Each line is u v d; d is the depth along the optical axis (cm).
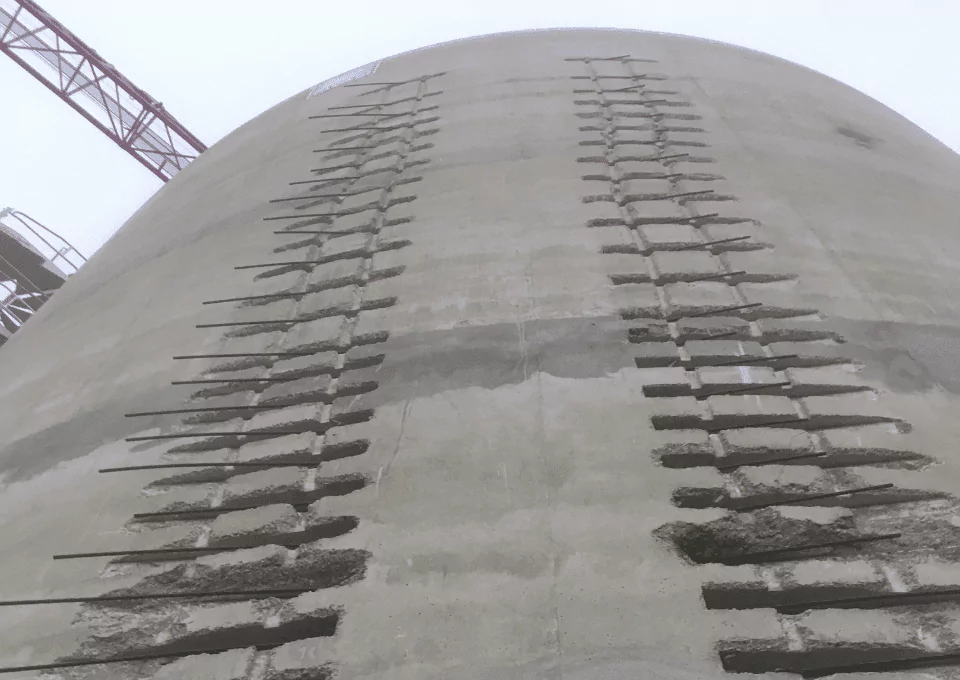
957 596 641
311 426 933
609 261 1145
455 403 898
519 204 1329
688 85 1883
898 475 765
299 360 1064
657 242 1187
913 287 1093
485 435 840
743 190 1349
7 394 1352
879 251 1184
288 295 1234
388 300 1140
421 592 670
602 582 656
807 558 683
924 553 680
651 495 742
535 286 1099
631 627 618
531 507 738
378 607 665
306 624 679
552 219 1268
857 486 753
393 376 973
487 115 1759
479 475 786
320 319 1145
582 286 1089
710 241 1191
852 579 661
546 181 1396
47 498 961
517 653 607
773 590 655
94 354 1307
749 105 1761
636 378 905
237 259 1425
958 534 694
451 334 1027
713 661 595
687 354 952
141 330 1315
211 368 1112
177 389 1088
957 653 600
